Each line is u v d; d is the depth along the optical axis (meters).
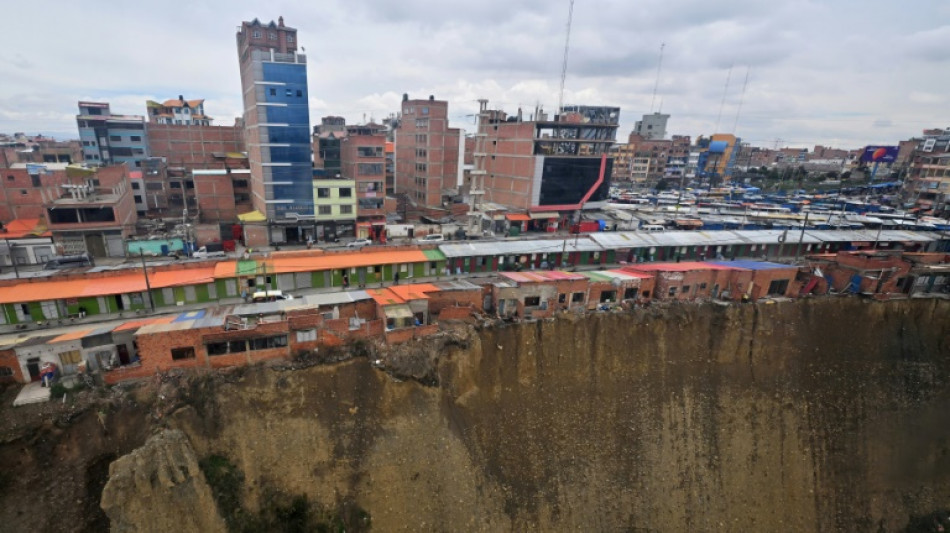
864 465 52.62
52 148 119.31
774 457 51.50
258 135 70.62
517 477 42.50
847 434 53.84
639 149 179.50
